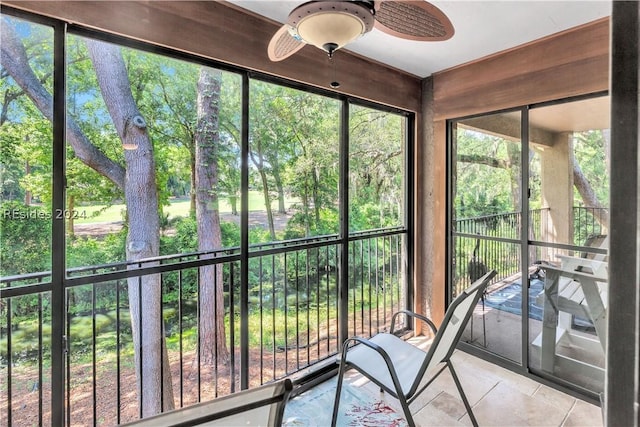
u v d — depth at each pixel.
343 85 2.56
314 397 2.36
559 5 1.95
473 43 2.45
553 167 2.40
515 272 2.64
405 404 1.66
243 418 0.92
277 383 0.95
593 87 2.16
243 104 2.13
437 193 3.11
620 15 0.38
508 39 2.39
